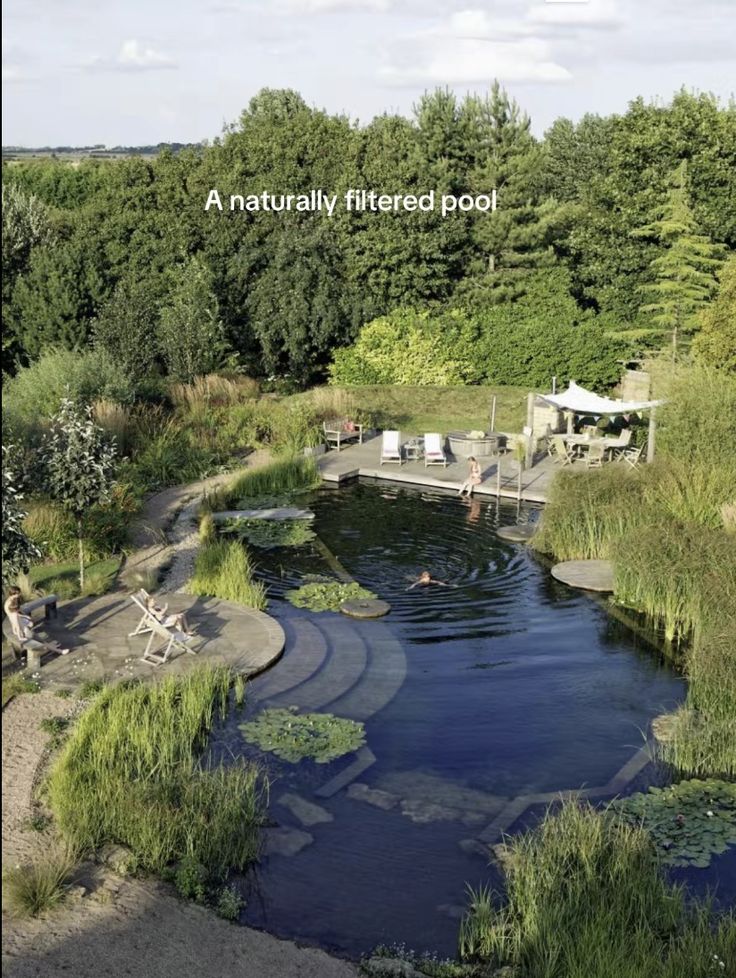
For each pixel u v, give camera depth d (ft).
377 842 35.65
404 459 96.94
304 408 106.01
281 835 35.91
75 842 33.50
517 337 127.54
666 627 56.65
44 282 122.93
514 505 83.05
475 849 35.32
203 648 50.80
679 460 73.20
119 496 75.15
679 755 41.52
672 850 35.27
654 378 88.12
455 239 140.15
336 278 135.74
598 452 92.68
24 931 29.58
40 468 61.11
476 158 144.25
